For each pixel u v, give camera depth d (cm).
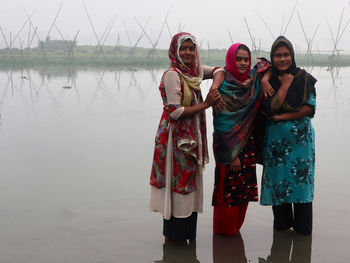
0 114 902
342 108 936
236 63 312
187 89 305
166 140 312
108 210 377
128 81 1792
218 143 317
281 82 317
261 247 313
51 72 2441
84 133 695
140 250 307
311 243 317
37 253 297
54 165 510
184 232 317
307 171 321
